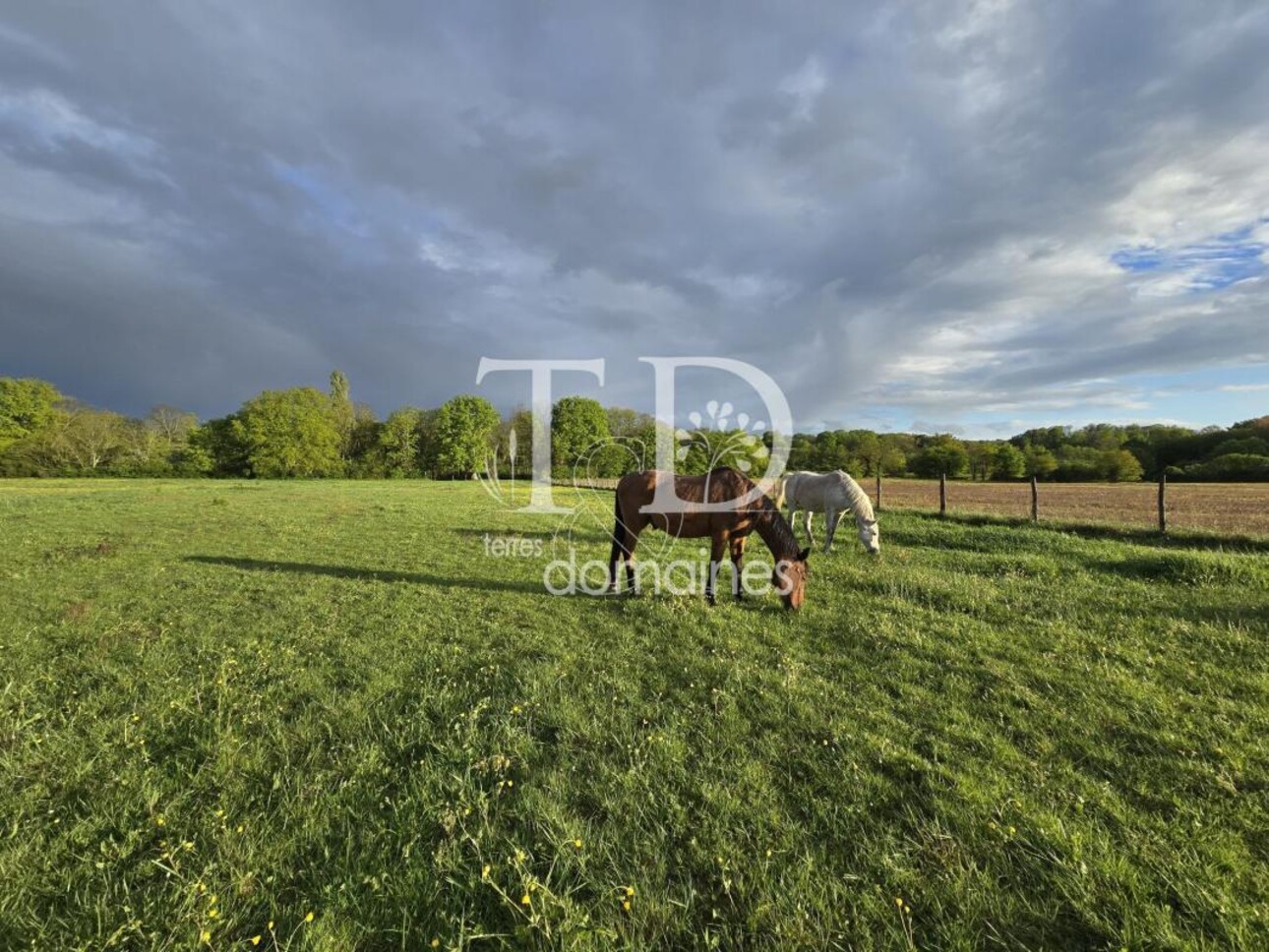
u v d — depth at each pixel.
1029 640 4.75
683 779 2.84
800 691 3.84
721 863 2.23
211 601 6.61
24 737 3.27
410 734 3.35
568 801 2.70
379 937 1.98
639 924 1.99
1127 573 7.39
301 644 5.07
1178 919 1.97
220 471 54.03
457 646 4.96
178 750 3.18
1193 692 3.73
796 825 2.47
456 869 2.23
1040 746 3.10
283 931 2.01
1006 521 12.63
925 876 2.17
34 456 48.44
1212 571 6.87
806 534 11.77
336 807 2.64
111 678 4.27
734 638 5.00
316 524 13.68
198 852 2.34
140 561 9.03
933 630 5.08
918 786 2.78
